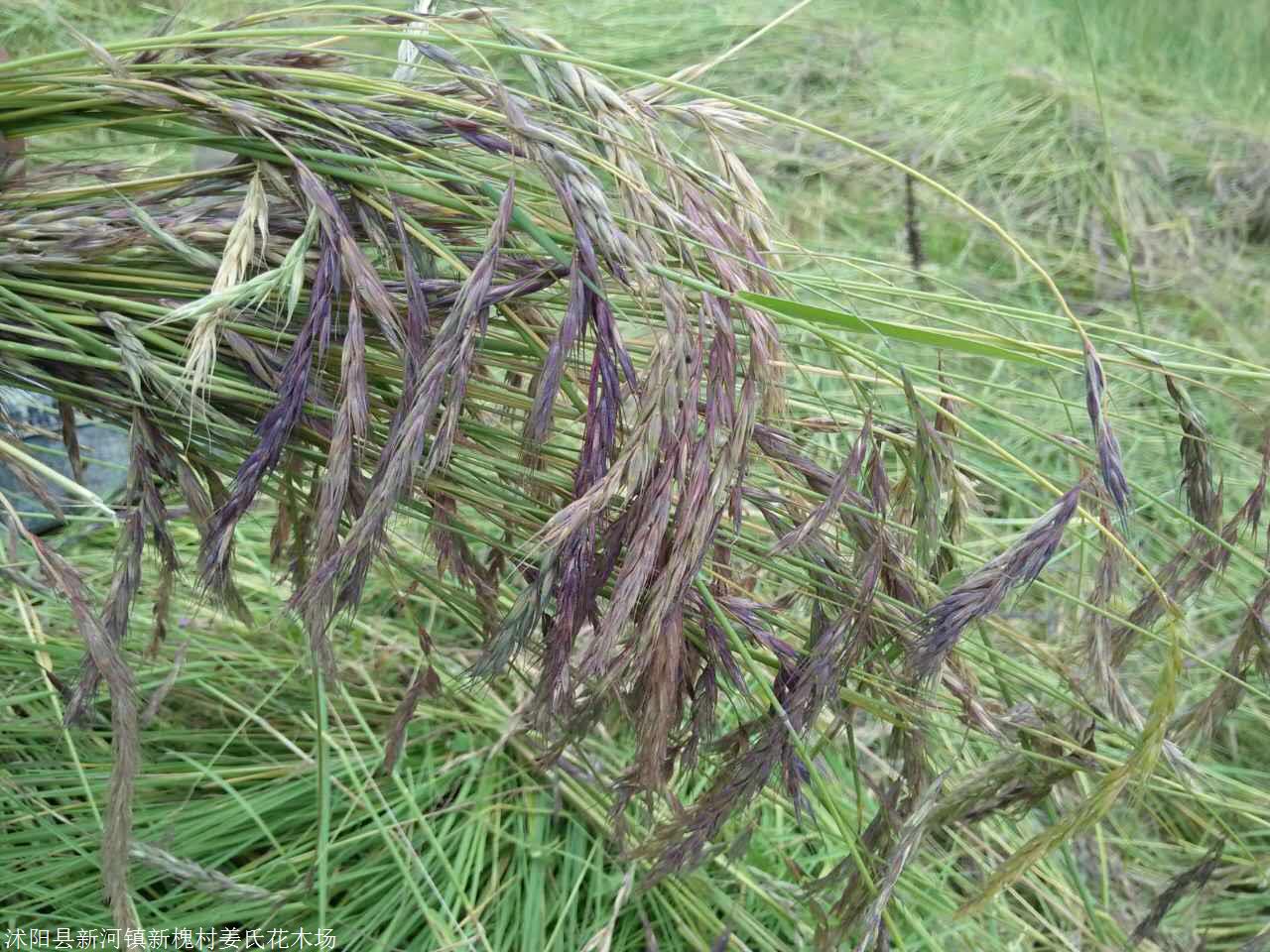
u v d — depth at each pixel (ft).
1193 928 1.83
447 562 1.29
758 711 1.31
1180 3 5.54
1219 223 4.03
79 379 1.16
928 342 1.12
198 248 1.13
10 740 1.75
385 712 1.92
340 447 1.04
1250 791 1.63
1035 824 1.97
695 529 1.05
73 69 1.14
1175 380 1.33
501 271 1.15
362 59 1.14
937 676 1.22
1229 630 2.43
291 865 1.63
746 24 4.57
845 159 3.98
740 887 1.78
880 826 1.36
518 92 1.12
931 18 5.28
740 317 1.11
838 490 1.13
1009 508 2.67
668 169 1.11
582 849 1.78
